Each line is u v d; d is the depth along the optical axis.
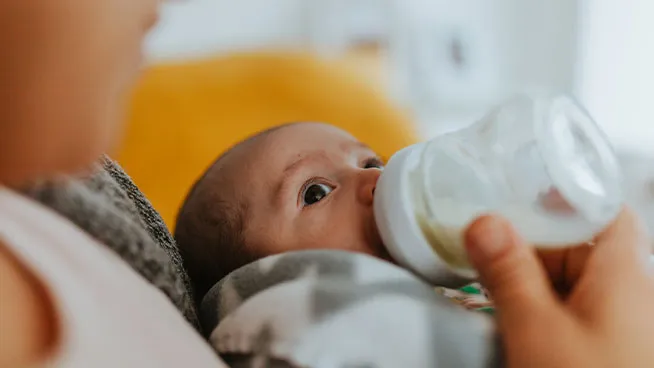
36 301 0.28
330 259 0.47
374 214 0.54
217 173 0.71
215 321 0.48
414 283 0.46
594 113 2.16
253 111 1.49
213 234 0.69
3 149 0.28
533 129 0.44
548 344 0.38
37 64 0.28
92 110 0.30
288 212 0.64
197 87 1.49
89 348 0.28
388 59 2.26
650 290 0.41
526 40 2.41
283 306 0.44
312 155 0.68
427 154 0.51
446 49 2.34
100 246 0.34
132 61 0.33
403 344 0.42
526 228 0.44
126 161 1.29
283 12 2.28
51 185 0.35
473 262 0.43
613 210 0.43
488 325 0.44
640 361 0.38
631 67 2.07
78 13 0.29
